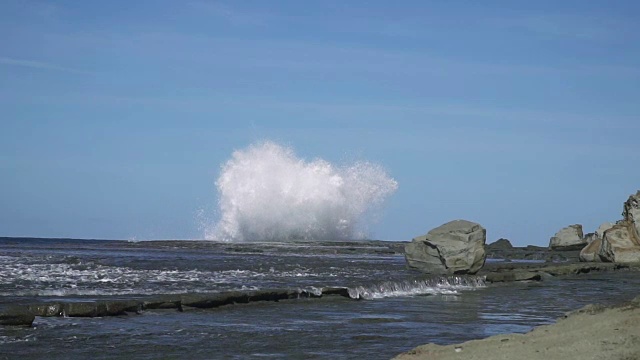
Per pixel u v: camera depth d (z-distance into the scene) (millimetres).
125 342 12883
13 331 13500
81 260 36906
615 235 44344
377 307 19672
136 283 22953
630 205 45500
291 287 21859
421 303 21125
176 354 11977
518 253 61438
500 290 26656
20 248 60531
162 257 44375
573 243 65375
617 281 32000
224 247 65375
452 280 27906
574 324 13242
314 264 38656
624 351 10570
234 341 13344
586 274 36875
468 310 19562
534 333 12641
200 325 15172
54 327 14125
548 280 32375
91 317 15680
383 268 35406
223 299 18453
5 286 20359
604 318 13523
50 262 34125
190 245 68938
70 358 11398
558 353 10695
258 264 37125
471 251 31047
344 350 12680
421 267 32219
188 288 21641
